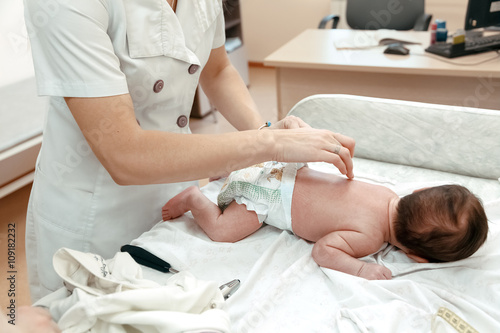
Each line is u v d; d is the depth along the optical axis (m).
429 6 3.35
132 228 1.03
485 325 0.78
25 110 2.20
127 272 0.83
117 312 0.70
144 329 0.70
